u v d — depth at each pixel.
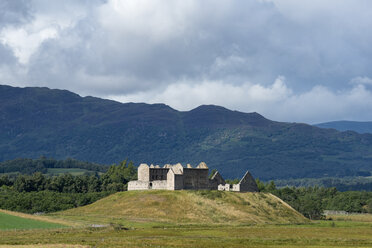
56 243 153.38
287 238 177.38
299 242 169.75
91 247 146.88
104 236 172.75
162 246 153.62
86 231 183.62
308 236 184.00
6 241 156.00
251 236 181.50
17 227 189.50
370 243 169.25
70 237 168.50
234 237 178.00
